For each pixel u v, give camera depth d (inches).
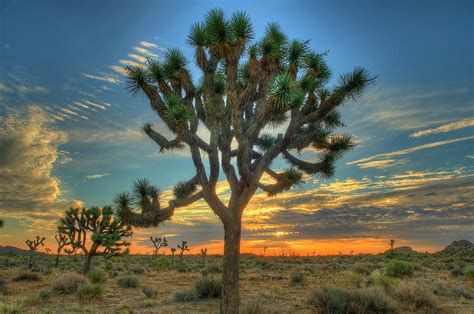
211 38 370.3
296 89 374.6
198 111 451.8
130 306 525.7
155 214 417.7
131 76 409.7
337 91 401.1
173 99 382.6
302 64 429.4
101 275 883.4
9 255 2586.1
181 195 471.2
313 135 434.3
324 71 444.5
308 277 965.8
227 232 400.8
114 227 1026.7
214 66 398.9
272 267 1461.6
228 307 382.9
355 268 1084.5
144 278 1030.4
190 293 595.5
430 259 1956.2
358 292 469.4
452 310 495.2
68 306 516.4
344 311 443.5
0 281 722.2
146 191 436.1
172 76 419.8
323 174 465.1
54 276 1063.0
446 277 971.9
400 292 529.3
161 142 432.5
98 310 494.9
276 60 414.9
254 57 382.3
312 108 430.3
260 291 671.8
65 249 1578.5
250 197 407.5
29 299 584.7
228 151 420.5
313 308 458.9
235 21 372.8
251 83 386.9
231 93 379.9
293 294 634.2
